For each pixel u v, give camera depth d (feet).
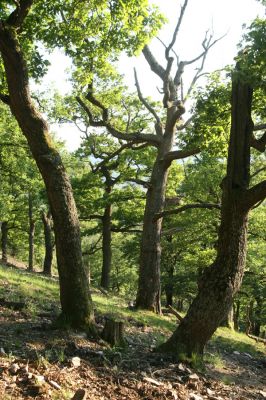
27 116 28.68
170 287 120.67
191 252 106.63
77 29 38.50
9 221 134.82
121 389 20.30
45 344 24.08
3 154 84.48
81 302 28.14
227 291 27.32
